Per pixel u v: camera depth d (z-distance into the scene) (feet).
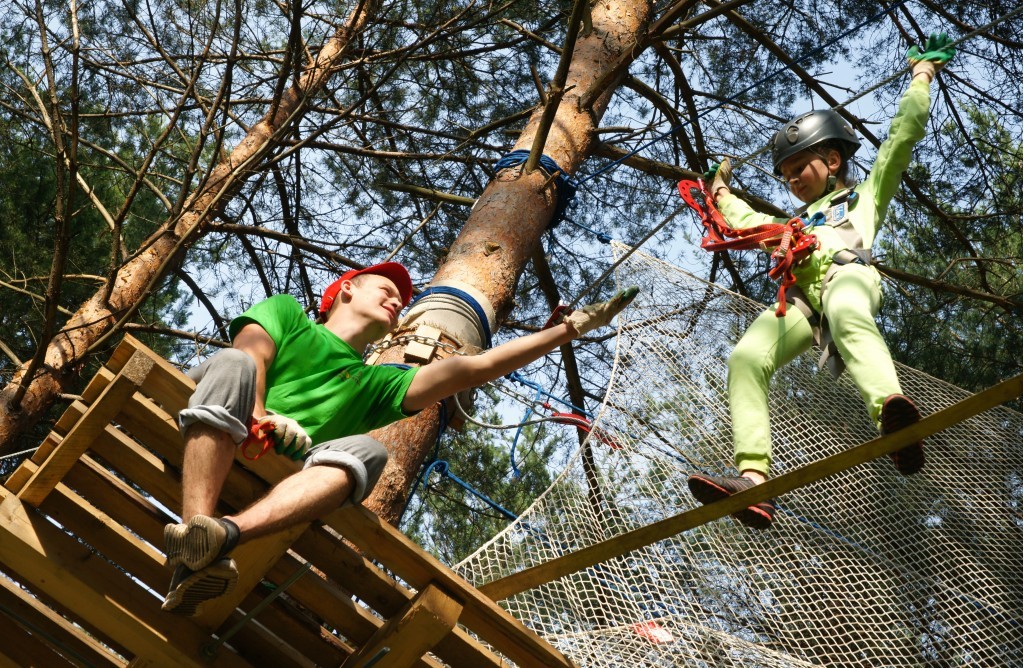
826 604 13.53
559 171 18.15
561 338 10.47
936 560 13.98
